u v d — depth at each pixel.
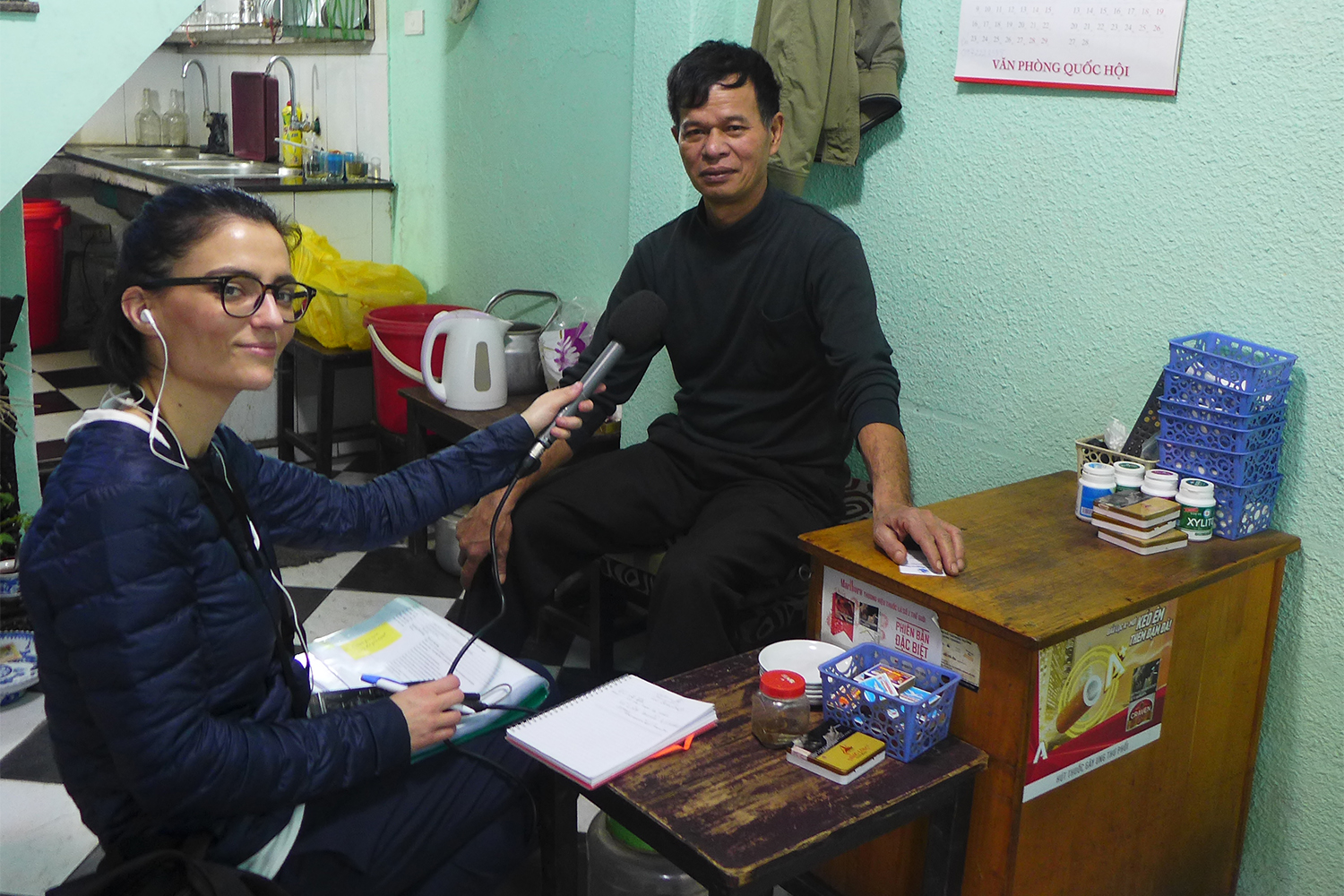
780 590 2.07
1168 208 1.83
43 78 2.05
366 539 1.59
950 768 1.38
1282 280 1.70
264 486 1.47
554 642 2.69
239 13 4.67
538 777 1.48
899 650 1.54
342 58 4.29
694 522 2.22
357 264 3.81
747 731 1.44
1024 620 1.37
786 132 2.18
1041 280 2.03
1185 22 1.77
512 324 3.18
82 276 5.41
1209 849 1.78
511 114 3.41
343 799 1.34
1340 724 1.73
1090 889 1.58
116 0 2.07
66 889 1.12
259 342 1.21
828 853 1.25
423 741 1.33
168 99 5.62
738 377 2.21
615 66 2.93
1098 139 1.90
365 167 4.25
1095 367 1.97
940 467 2.27
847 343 1.96
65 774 1.24
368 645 1.61
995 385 2.14
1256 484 1.66
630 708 1.46
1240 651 1.69
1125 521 1.62
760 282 2.11
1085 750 1.48
